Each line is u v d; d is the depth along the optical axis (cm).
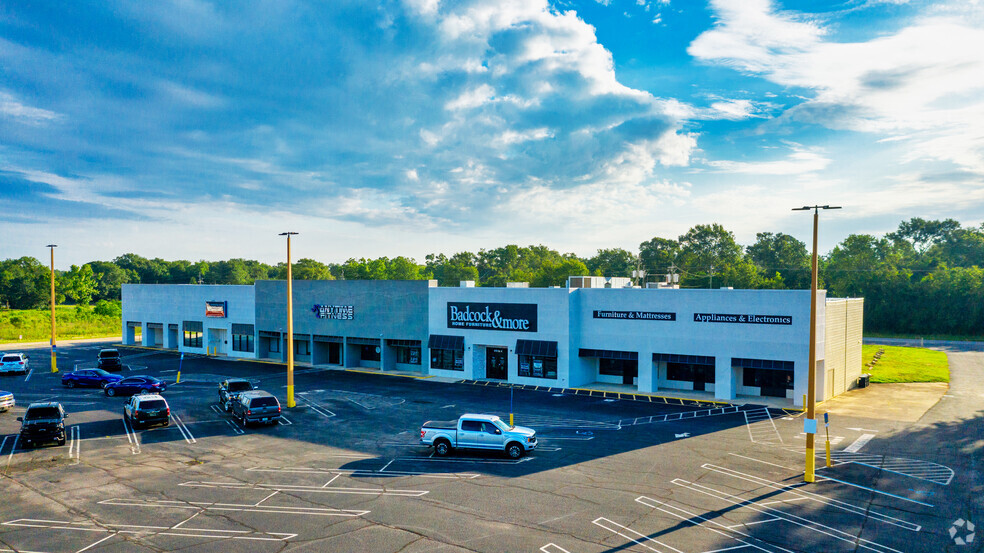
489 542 1692
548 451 2756
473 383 4856
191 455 2700
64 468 2489
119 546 1677
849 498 2103
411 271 17750
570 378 4600
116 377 4491
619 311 4516
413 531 1780
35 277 15475
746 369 4275
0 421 3419
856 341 4809
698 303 4203
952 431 3150
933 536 1767
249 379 5047
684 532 1781
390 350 5628
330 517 1902
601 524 1841
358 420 3447
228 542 1703
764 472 2417
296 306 6131
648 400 4088
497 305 4931
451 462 2573
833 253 13950
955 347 7894
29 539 1728
